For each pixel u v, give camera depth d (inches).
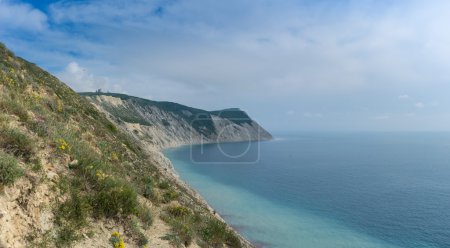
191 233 365.7
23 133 264.4
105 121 1083.3
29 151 247.3
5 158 201.0
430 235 1589.6
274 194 2516.0
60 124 422.6
